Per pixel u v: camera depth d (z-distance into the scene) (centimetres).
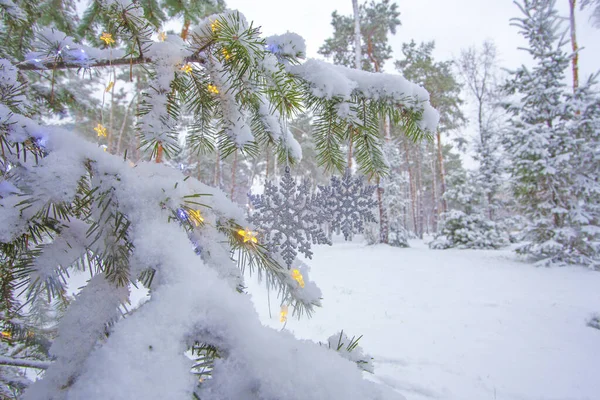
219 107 92
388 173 95
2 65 74
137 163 67
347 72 85
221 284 50
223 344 45
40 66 85
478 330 471
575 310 546
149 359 38
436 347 415
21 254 58
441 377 343
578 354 393
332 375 44
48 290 61
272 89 71
